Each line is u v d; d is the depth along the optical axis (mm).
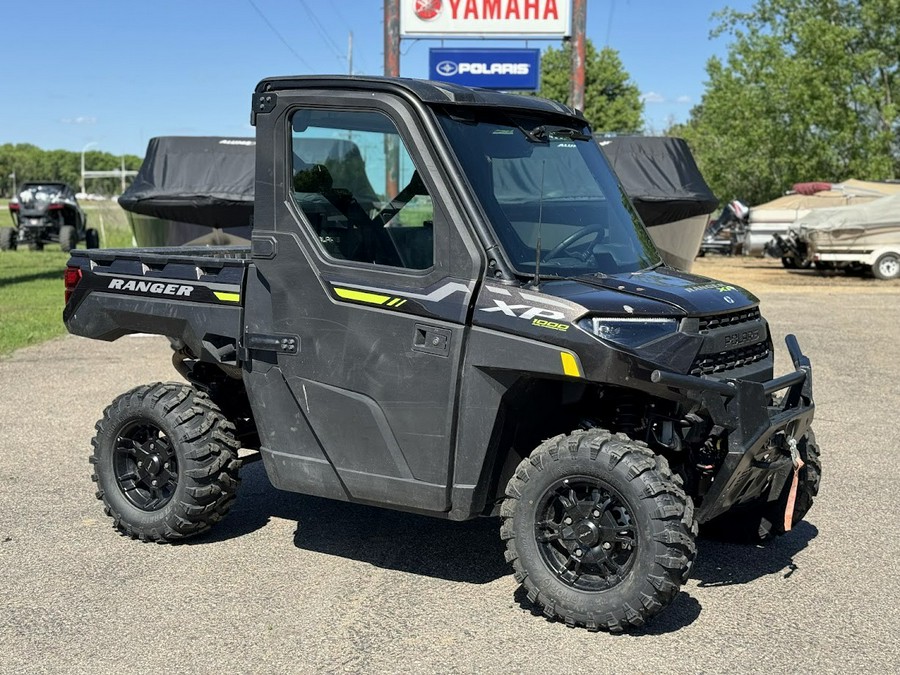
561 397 4598
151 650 4125
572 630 4312
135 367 11016
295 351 4785
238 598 4676
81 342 12930
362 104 4570
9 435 7926
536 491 4266
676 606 4602
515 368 4234
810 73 34375
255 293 4926
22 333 13375
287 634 4281
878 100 35094
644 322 4184
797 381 4707
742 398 4145
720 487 4223
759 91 37094
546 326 4156
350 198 4637
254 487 6551
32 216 29938
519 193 4605
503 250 4352
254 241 4848
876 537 5586
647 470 4074
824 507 6145
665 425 4430
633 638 4238
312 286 4715
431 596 4707
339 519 5887
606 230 4922
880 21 35656
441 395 4414
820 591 4797
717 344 4355
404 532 5652
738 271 27422
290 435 4902
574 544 4230
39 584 4836
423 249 4500
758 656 4074
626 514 4160
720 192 46125
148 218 13055
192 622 4402
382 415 4586
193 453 5176
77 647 4156
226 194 12695
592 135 5355
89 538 5512
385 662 4016
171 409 5223
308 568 5070
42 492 6387
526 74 18281
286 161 4754
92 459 5473
